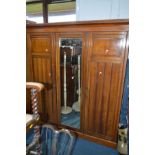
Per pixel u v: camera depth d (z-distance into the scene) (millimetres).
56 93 1934
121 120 1763
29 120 1298
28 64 1969
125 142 1642
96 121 1814
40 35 1786
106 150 1802
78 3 1961
